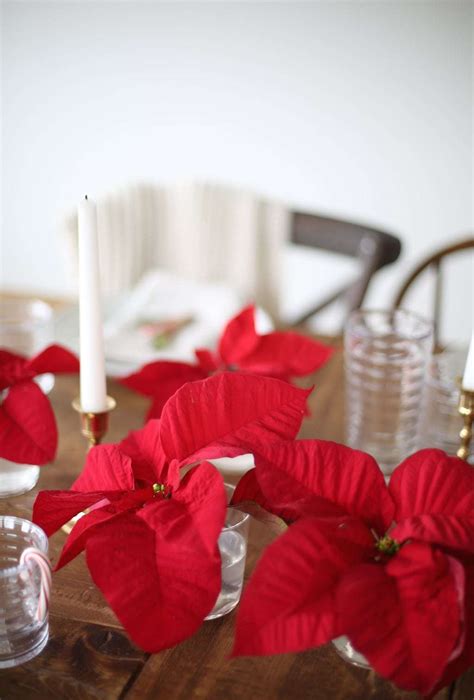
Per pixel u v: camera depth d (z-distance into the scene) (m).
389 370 0.91
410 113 2.13
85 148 2.39
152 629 0.56
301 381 1.02
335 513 0.61
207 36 2.17
